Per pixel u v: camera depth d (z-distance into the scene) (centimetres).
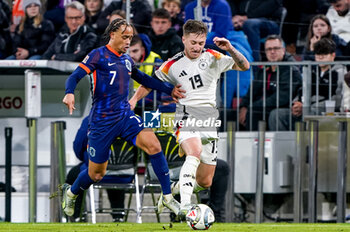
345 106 3047
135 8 3331
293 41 3319
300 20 3309
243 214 3089
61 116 3144
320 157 3003
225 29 3266
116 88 2061
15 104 3206
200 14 3175
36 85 2833
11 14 3500
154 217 3070
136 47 3159
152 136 2070
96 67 2042
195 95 2000
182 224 2255
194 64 1995
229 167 2780
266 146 3019
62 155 2817
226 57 1997
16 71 3070
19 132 3200
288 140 3055
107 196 3122
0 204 2992
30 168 2823
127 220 3045
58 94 3150
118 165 2708
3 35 3475
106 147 2088
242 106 3153
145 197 3153
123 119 2075
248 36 3284
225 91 3139
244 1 3309
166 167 2081
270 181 3016
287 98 3111
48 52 3397
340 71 3058
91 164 2128
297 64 3027
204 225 1781
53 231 1895
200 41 1952
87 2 3378
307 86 3055
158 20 3234
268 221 3088
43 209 2942
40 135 3158
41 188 3169
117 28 2045
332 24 3288
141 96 2122
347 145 2941
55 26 3450
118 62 2064
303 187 2936
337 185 2858
